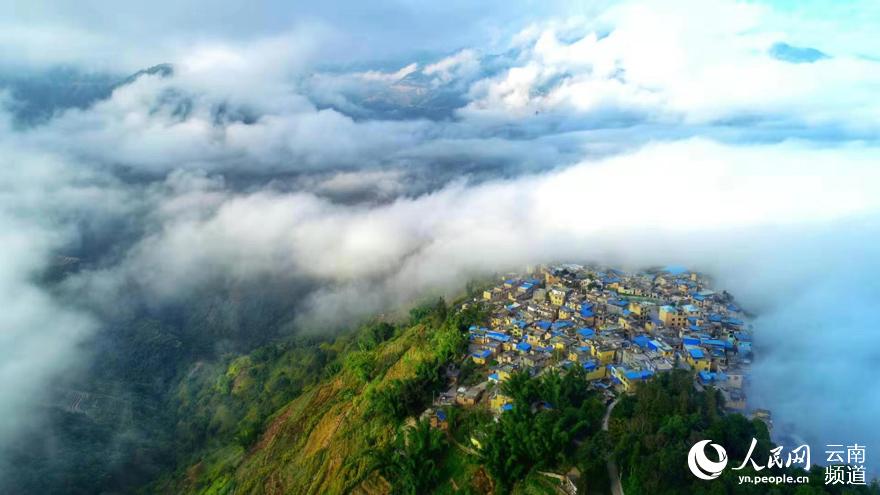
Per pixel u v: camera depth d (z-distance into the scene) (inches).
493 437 4284.0
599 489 3838.6
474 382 5654.5
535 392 4773.6
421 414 5319.9
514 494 4013.3
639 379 4982.8
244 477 7352.4
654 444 3831.2
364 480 5029.5
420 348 6963.6
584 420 4202.8
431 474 4503.0
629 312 7204.7
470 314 7357.3
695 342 5979.3
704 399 4429.1
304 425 7509.8
